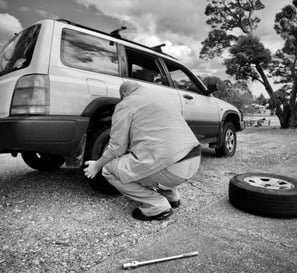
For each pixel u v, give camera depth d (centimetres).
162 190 195
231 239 151
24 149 179
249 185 199
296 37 1246
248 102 3853
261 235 156
